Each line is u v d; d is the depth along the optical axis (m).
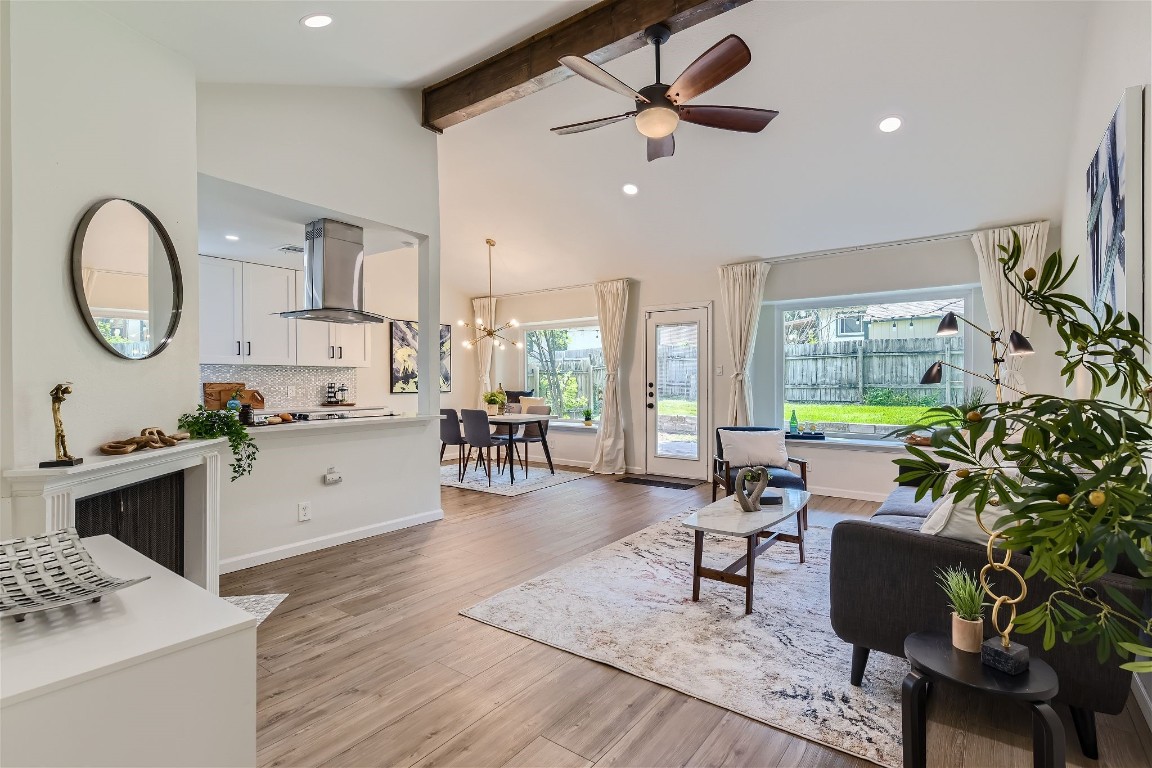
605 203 5.61
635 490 5.94
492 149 5.10
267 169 3.57
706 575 2.95
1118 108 2.34
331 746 1.83
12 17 2.02
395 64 3.59
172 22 2.48
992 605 1.87
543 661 2.38
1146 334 2.16
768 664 2.34
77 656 0.99
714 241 5.81
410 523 4.52
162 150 2.67
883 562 2.08
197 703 1.07
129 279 2.45
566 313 7.71
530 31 3.51
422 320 4.70
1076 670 1.74
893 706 2.05
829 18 3.31
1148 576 1.04
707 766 1.75
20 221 2.02
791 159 4.50
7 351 1.97
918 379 5.44
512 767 1.74
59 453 2.01
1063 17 3.09
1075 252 3.82
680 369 6.66
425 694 2.13
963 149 4.07
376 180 4.21
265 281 5.87
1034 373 4.60
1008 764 1.76
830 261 5.65
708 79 2.76
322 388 6.72
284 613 2.86
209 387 5.67
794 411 6.02
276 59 3.07
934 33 3.31
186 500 2.84
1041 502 1.04
